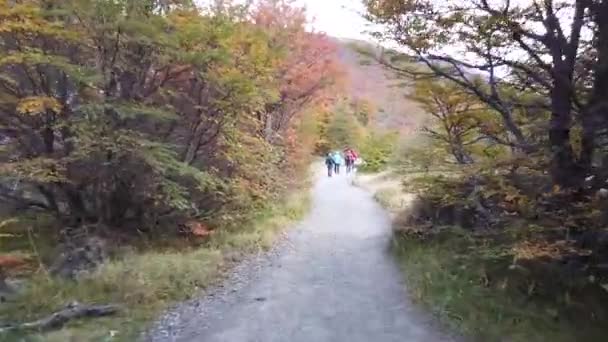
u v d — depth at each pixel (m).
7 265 9.35
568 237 6.90
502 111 8.49
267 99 14.68
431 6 8.30
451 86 9.90
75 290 8.05
